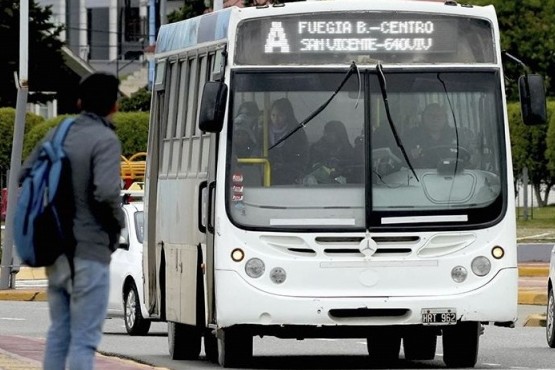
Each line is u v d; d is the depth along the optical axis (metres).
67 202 22.70
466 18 34.78
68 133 22.81
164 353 42.25
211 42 35.94
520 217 100.19
